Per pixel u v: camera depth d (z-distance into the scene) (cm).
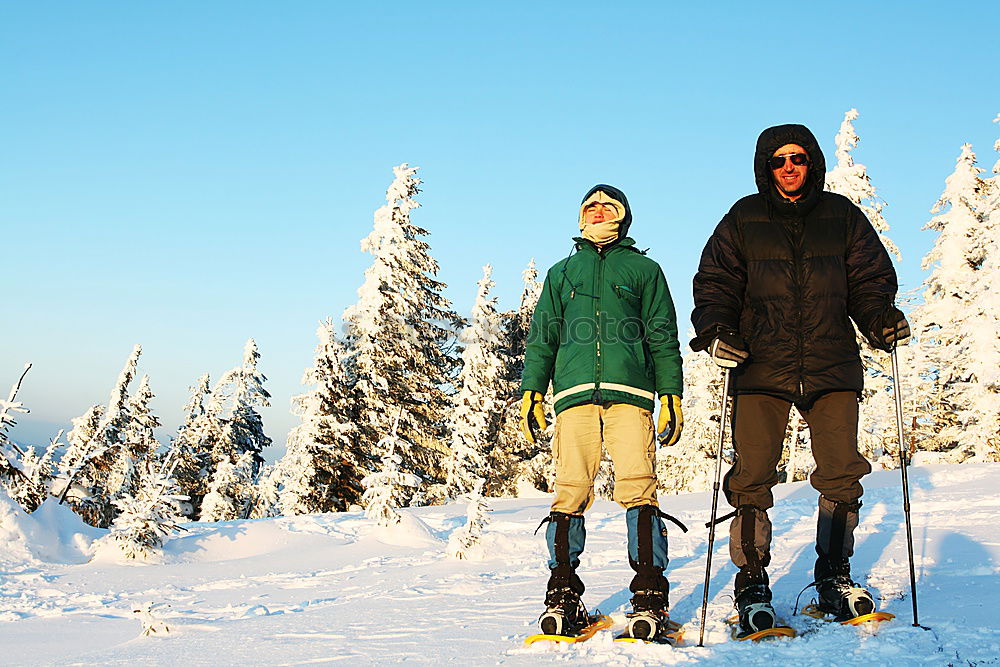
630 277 398
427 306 3098
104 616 720
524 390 408
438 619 466
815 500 1205
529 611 477
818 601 381
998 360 2586
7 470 1384
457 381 3136
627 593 502
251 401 4053
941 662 272
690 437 3634
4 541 1150
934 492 1167
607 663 308
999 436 2588
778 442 372
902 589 419
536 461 3531
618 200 414
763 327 373
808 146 375
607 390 379
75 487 1873
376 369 2897
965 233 3098
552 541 379
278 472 2947
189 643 443
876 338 361
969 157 3156
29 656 497
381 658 354
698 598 452
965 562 499
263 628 486
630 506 373
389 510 1334
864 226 380
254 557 1247
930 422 3111
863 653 291
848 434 365
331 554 1216
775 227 379
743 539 363
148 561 1212
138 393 3017
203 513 3269
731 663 296
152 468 1319
